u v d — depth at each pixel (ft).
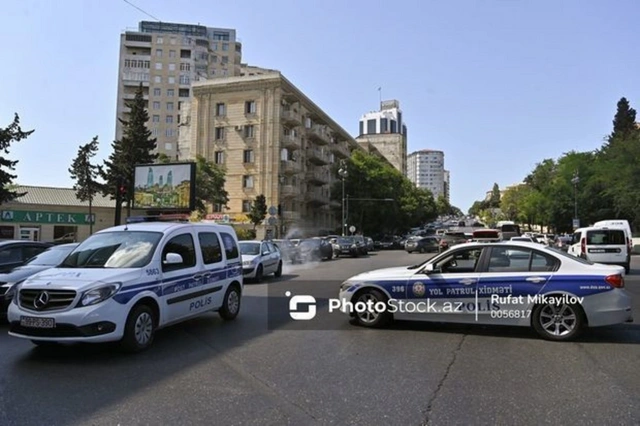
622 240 66.59
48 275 22.63
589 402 15.64
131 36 307.17
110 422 14.20
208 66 325.83
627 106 242.99
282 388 17.19
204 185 148.56
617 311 23.97
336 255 119.85
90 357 21.61
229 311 30.76
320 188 221.87
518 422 14.06
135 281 22.70
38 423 14.15
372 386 17.34
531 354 21.80
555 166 263.29
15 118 100.17
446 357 21.30
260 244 59.00
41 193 153.17
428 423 14.03
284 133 180.55
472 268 26.55
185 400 16.02
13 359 21.30
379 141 426.51
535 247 26.00
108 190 134.21
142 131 147.33
